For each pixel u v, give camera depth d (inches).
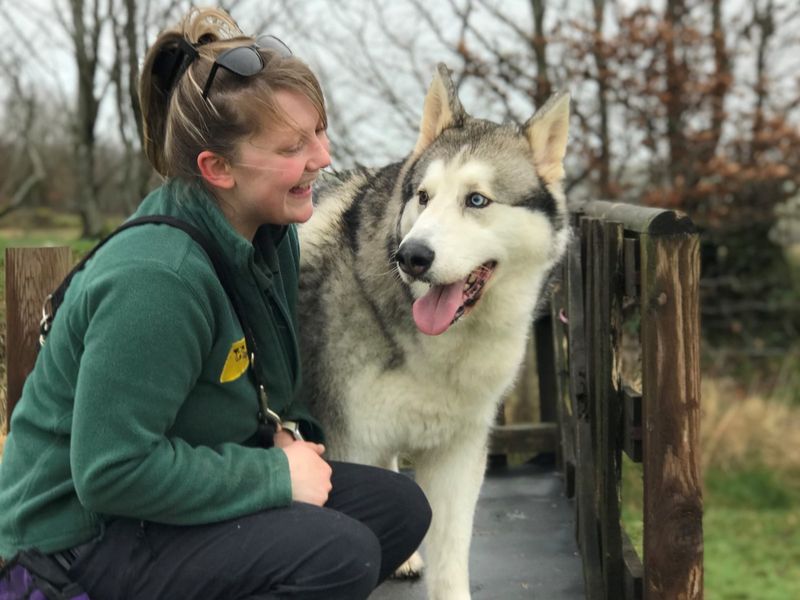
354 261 95.1
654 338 81.0
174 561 65.9
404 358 91.4
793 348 364.2
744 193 350.6
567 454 139.8
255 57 68.2
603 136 318.0
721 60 329.1
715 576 213.8
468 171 90.2
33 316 96.5
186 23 72.5
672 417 81.4
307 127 70.7
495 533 126.0
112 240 66.2
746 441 290.7
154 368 61.5
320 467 72.1
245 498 66.9
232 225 73.8
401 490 79.4
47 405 65.3
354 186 106.9
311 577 66.1
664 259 79.9
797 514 257.8
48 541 66.2
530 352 210.8
